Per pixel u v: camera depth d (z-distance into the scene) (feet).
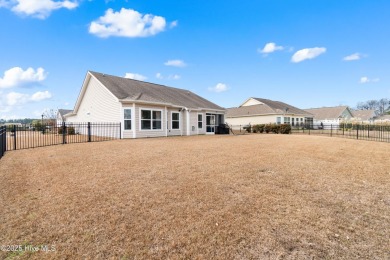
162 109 57.00
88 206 11.12
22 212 10.43
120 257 7.20
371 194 12.96
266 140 43.19
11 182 14.98
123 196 12.45
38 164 20.43
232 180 15.33
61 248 7.68
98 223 9.41
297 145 34.37
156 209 10.78
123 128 50.06
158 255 7.32
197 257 7.22
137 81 69.15
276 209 10.84
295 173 17.29
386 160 22.54
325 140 43.11
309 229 9.00
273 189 13.64
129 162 21.11
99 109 57.41
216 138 50.03
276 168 18.78
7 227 9.05
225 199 12.03
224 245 7.88
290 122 116.67
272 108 114.32
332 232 8.78
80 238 8.30
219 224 9.35
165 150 28.84
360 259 7.11
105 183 14.73
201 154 25.57
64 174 16.96
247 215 10.18
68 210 10.66
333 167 19.35
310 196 12.57
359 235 8.57
